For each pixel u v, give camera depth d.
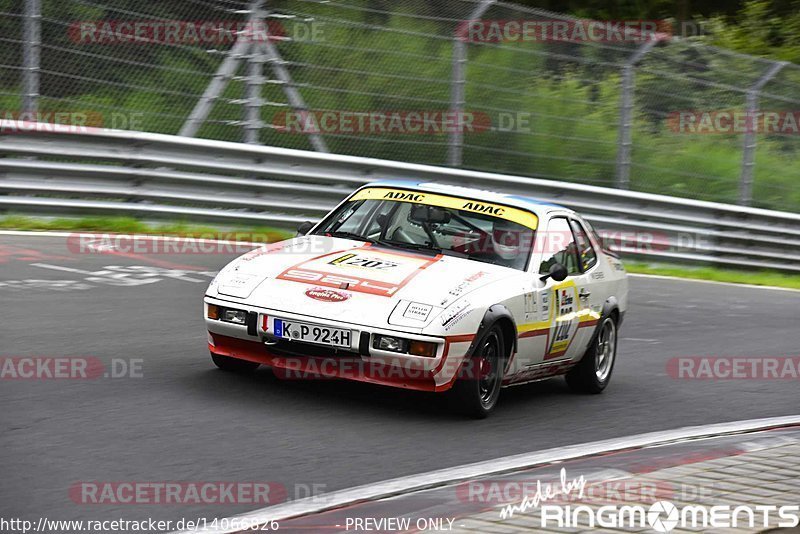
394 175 20.91
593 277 11.57
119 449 7.66
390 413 9.43
